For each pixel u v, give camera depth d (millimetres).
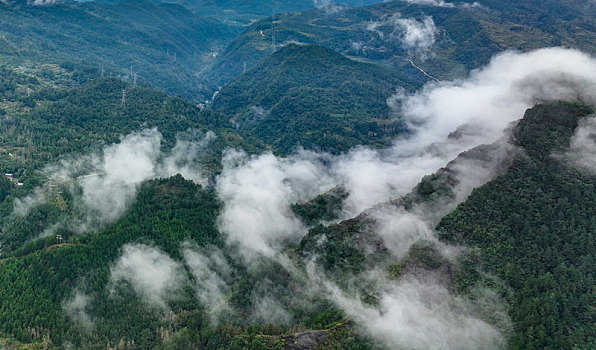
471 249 137375
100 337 151125
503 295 124938
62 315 154125
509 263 130875
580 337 111688
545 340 111500
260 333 132000
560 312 117062
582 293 121062
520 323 116312
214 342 139375
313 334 124562
